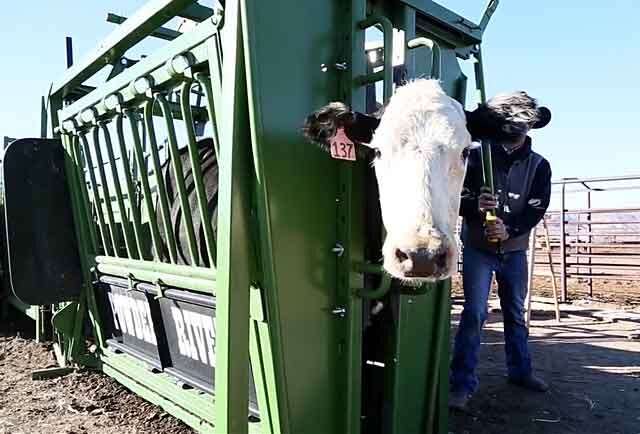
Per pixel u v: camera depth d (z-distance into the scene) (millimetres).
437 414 2975
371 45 2824
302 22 2178
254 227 2143
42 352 5008
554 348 5516
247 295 2080
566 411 3648
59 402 3717
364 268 2314
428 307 2783
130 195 3307
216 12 2219
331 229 2322
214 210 2953
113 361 3846
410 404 2725
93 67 3598
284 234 2131
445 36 2965
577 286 10484
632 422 3457
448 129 2254
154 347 3336
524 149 3613
